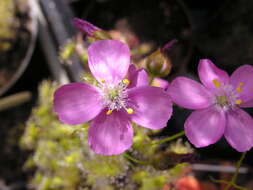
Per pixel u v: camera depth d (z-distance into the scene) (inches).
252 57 5.2
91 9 5.2
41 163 4.1
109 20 5.2
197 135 2.9
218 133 3.0
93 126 2.8
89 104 2.8
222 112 3.0
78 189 4.0
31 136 4.3
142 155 3.4
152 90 2.8
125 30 5.1
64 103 2.8
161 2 5.2
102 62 2.8
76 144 3.7
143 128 3.5
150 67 3.0
